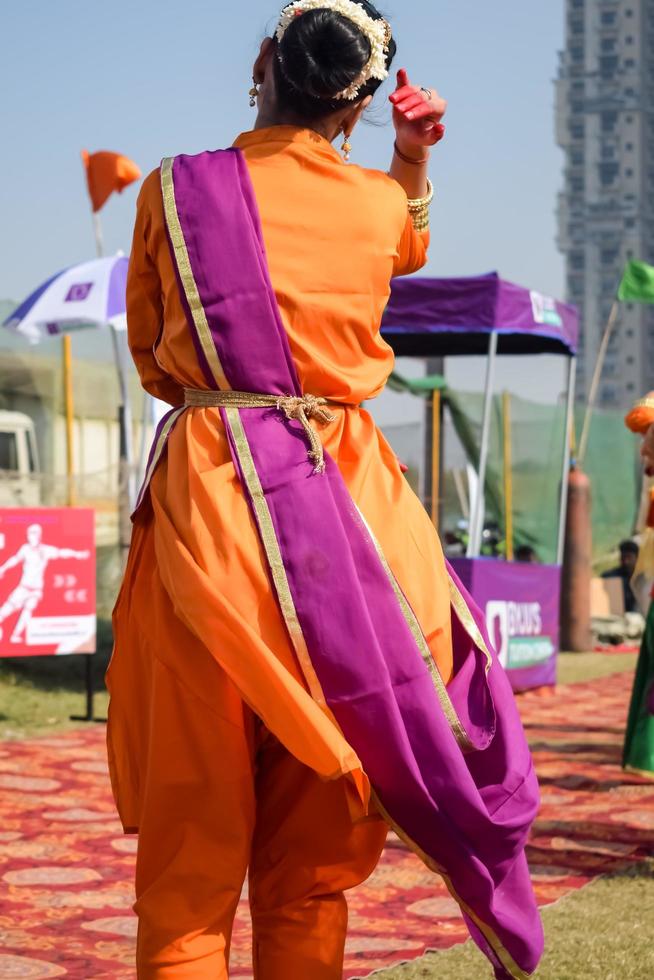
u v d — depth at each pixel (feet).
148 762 5.40
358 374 5.70
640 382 388.98
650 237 406.62
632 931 9.40
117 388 33.24
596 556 48.01
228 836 5.26
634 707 16.21
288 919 5.52
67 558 19.67
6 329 28.71
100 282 25.35
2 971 8.46
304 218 5.59
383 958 8.81
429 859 5.32
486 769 5.62
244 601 5.20
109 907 10.27
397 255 5.93
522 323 25.20
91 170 28.27
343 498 5.46
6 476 31.09
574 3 410.31
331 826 5.49
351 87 5.86
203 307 5.48
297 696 4.95
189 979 5.13
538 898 10.60
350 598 5.26
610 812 14.61
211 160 5.63
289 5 5.95
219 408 5.56
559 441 43.09
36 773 16.16
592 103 407.64
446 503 45.09
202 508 5.34
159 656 5.38
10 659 25.17
